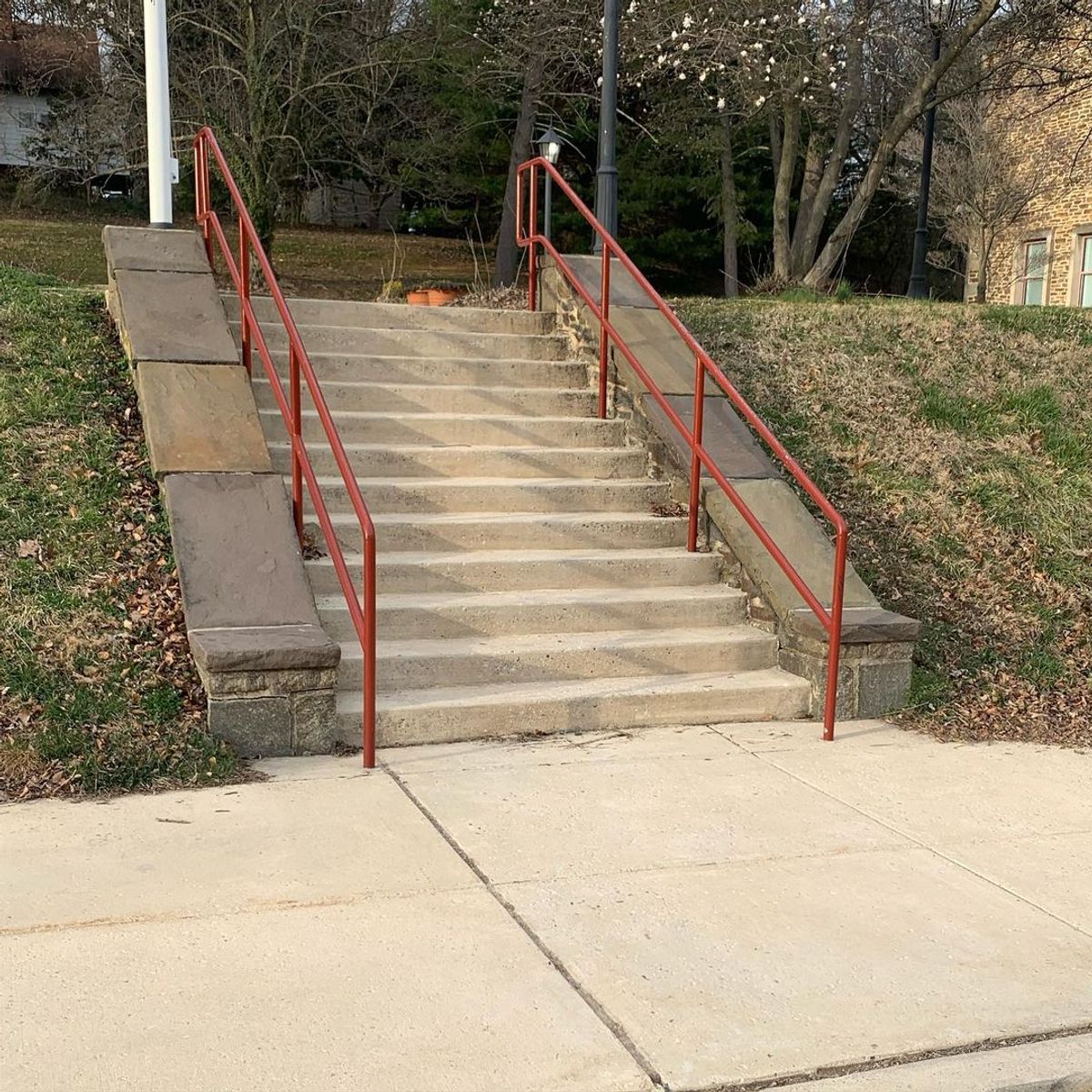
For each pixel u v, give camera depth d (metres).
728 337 9.40
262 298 7.96
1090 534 7.61
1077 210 21.77
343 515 6.49
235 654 4.78
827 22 16.84
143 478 6.34
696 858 4.08
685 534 6.99
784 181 20.45
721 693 5.80
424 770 4.89
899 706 6.04
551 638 6.02
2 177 28.42
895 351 9.46
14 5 21.06
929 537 7.43
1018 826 4.53
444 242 29.23
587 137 24.36
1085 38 16.55
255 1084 2.64
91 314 8.02
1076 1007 3.15
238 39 18.14
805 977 3.26
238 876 3.75
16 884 3.63
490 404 7.80
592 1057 2.81
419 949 3.32
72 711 4.76
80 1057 2.71
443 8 20.84
